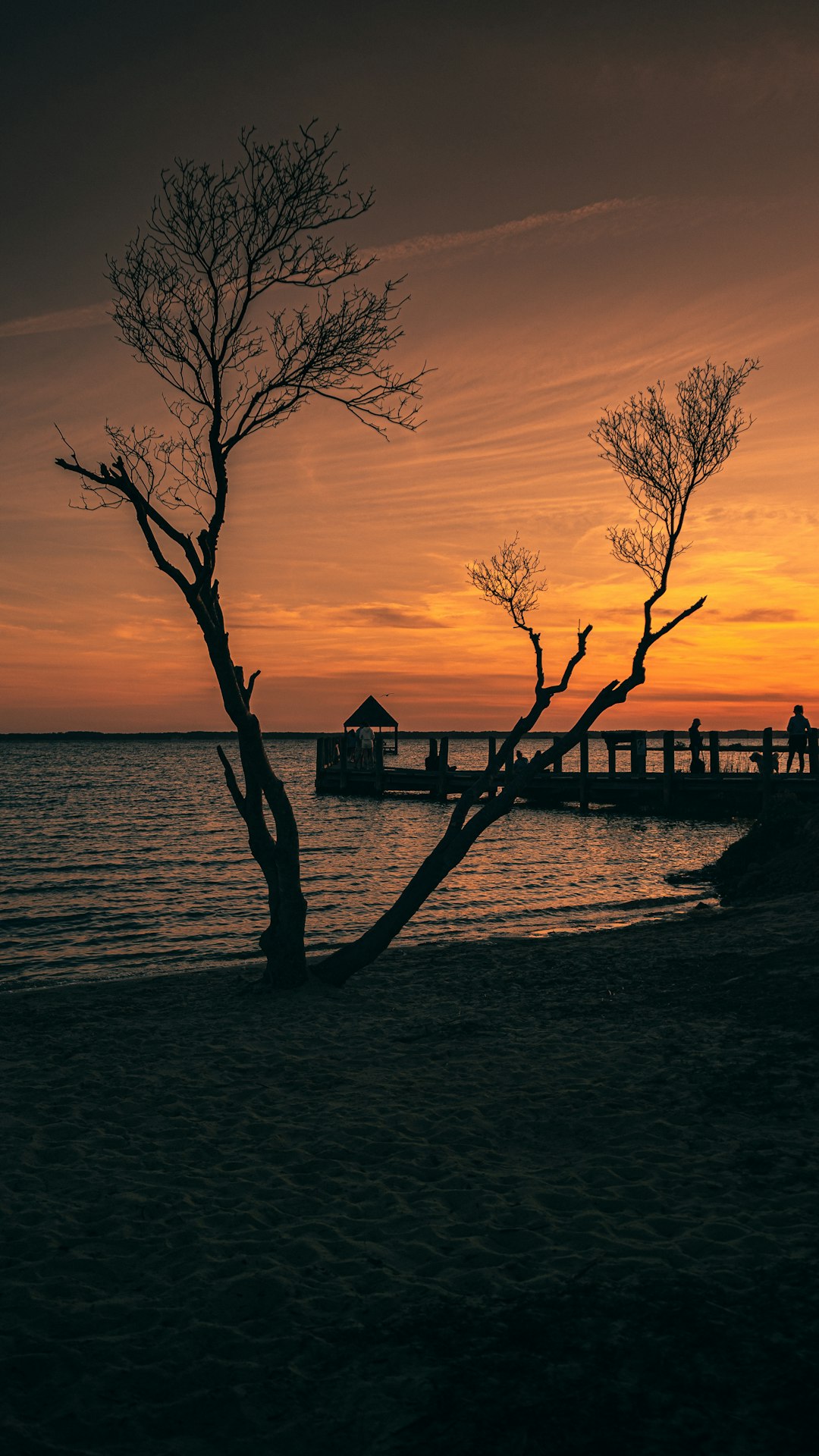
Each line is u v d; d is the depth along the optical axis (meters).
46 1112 6.70
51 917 17.98
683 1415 3.07
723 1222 4.56
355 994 10.45
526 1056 7.78
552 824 31.92
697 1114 6.18
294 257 9.34
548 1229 4.60
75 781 72.38
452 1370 3.37
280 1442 3.03
